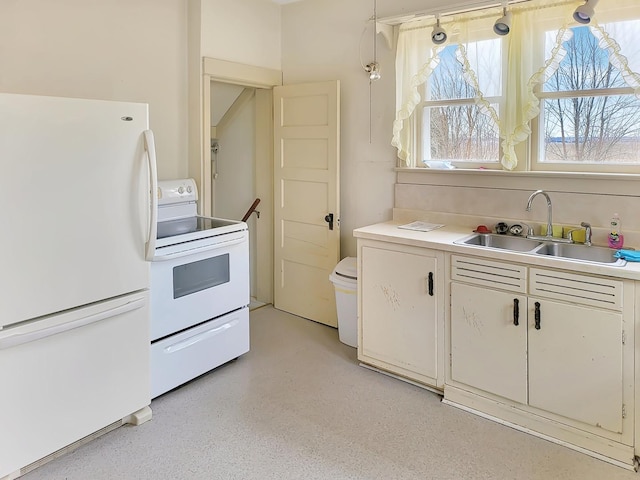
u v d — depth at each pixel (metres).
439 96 3.20
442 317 2.67
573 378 2.23
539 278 2.28
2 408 1.93
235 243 3.09
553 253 2.68
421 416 2.55
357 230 3.02
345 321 3.46
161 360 2.67
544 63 2.65
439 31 2.82
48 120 1.96
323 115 3.67
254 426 2.46
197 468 2.13
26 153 1.90
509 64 2.70
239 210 4.54
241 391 2.83
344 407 2.65
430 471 2.10
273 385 2.90
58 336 2.08
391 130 3.42
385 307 2.92
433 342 2.72
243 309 3.21
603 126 2.61
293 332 3.75
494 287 2.44
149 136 2.34
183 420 2.52
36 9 2.68
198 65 3.44
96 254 2.19
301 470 2.11
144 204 2.38
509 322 2.40
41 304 2.00
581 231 2.62
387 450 2.26
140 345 2.45
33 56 2.69
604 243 2.58
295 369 3.11
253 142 4.30
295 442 2.32
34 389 2.02
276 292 4.27
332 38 3.69
